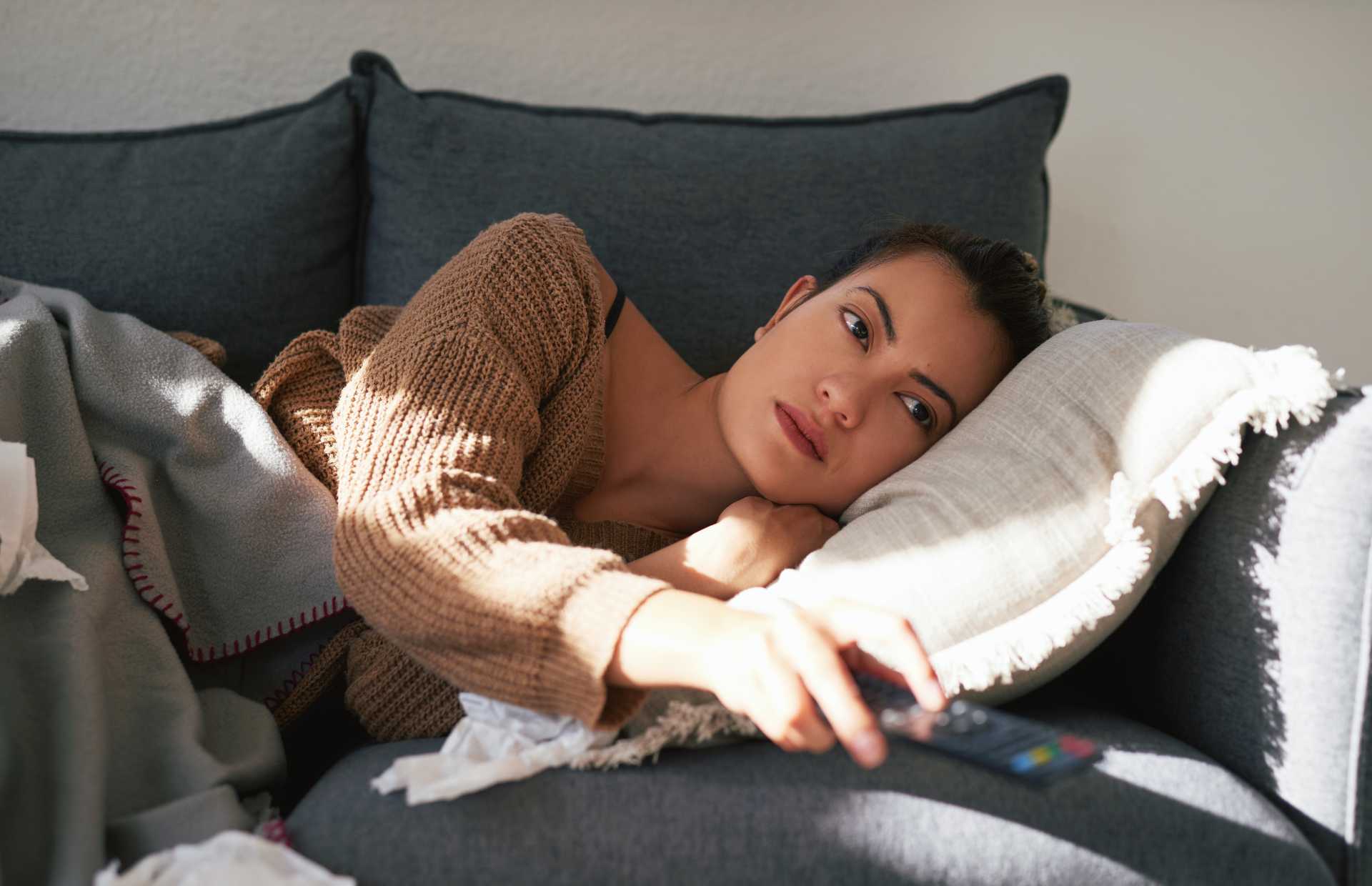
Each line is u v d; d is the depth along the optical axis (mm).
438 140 1210
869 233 1235
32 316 890
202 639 865
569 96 1520
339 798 663
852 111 1580
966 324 935
